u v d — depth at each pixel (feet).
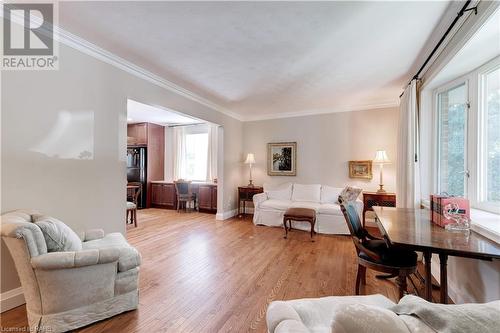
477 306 1.99
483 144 7.05
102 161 8.79
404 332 1.81
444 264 4.83
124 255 6.34
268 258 10.18
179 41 8.02
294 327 2.56
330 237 13.32
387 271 6.11
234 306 6.63
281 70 10.34
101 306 5.93
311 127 17.51
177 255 10.40
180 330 5.64
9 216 5.86
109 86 9.02
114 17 6.75
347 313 1.94
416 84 10.14
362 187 15.93
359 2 6.02
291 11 6.39
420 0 5.89
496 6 4.76
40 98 7.09
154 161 22.80
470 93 7.49
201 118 14.67
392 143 15.15
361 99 14.79
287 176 18.31
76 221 7.98
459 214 5.79
